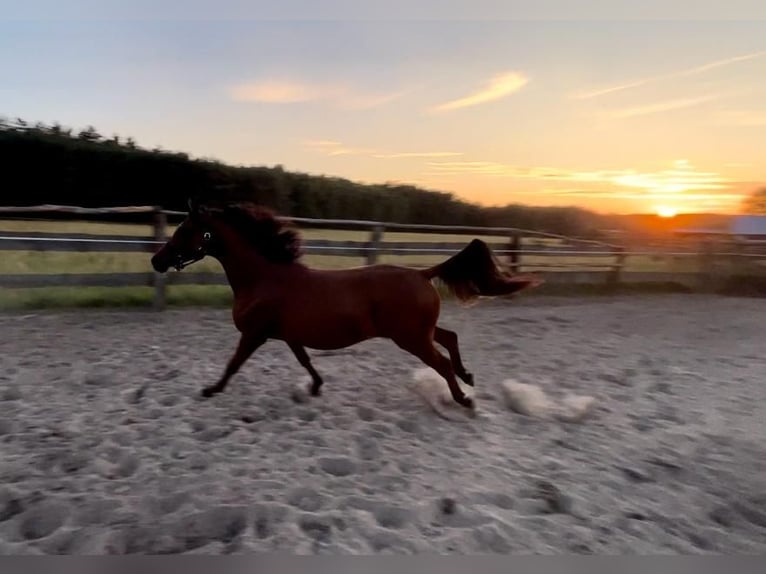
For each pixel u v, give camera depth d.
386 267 4.66
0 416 4.50
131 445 4.05
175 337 7.05
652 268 13.92
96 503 3.24
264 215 4.75
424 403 5.12
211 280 8.72
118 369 5.73
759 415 5.37
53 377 5.45
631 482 3.92
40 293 8.38
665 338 8.50
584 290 12.26
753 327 9.54
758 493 3.86
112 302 8.52
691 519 3.49
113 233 12.53
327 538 3.02
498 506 3.48
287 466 3.80
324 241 9.77
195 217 4.68
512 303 10.65
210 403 4.87
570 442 4.49
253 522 3.12
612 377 6.30
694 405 5.57
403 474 3.80
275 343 6.95
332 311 4.50
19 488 3.42
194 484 3.51
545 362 6.82
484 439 4.43
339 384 5.56
